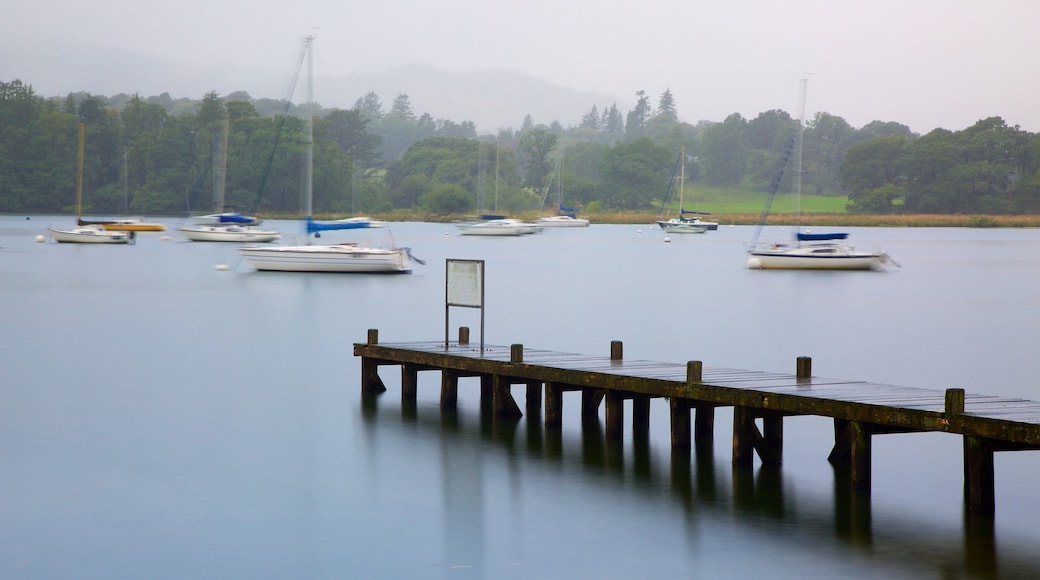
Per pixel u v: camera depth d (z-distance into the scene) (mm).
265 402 26578
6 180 178625
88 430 23500
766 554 15328
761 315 51406
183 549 15891
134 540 16266
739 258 100125
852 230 182250
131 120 193125
